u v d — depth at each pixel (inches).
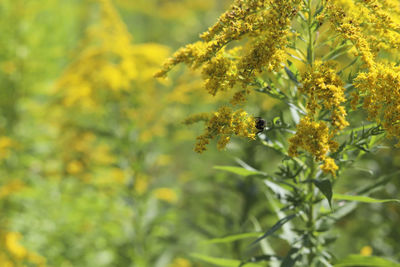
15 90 305.3
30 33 305.4
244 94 100.6
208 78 104.0
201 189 262.8
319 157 86.0
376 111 92.5
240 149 193.2
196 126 173.0
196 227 211.9
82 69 250.1
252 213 217.8
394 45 102.1
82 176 256.7
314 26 106.6
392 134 91.9
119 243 239.5
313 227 119.0
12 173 275.4
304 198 115.0
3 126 295.0
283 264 111.6
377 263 113.9
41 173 276.5
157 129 248.2
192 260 232.7
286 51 106.4
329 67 98.8
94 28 269.3
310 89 92.7
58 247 236.1
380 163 188.4
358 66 106.7
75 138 258.4
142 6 528.4
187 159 309.4
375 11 102.6
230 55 114.7
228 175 208.1
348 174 200.5
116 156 243.6
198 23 538.9
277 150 114.9
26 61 303.3
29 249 222.8
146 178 241.4
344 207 128.0
